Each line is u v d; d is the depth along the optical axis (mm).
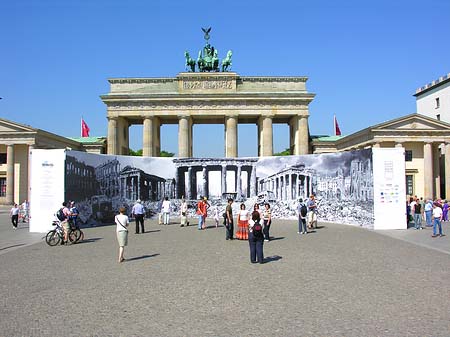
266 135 100188
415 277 20328
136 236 40000
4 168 97500
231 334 12695
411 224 51281
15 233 43219
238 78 102562
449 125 93750
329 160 55219
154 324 13648
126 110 100125
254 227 24500
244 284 19047
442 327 13211
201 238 37938
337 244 32719
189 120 101562
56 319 14203
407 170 96188
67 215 33906
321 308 15297
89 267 23391
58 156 44469
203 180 63125
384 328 13148
